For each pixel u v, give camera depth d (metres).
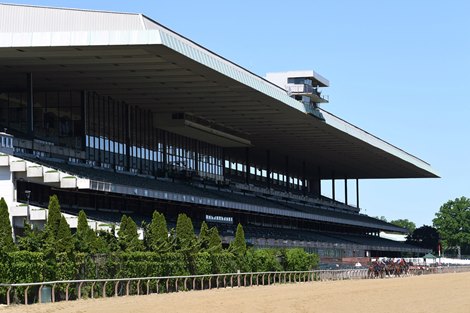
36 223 61.44
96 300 48.91
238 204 101.88
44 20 67.19
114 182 76.44
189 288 62.34
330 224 143.50
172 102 91.38
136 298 51.81
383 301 56.62
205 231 70.44
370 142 126.12
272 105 94.31
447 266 120.31
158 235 61.06
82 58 69.56
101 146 86.12
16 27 67.31
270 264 76.56
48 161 74.31
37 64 71.69
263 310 46.59
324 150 132.88
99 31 64.19
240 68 85.44
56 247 48.97
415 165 151.00
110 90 83.94
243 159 132.75
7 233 48.34
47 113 82.38
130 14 66.25
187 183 102.75
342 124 114.25
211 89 84.62
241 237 73.19
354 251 131.50
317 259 86.94
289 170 153.62
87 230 53.62
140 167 94.38
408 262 113.00
